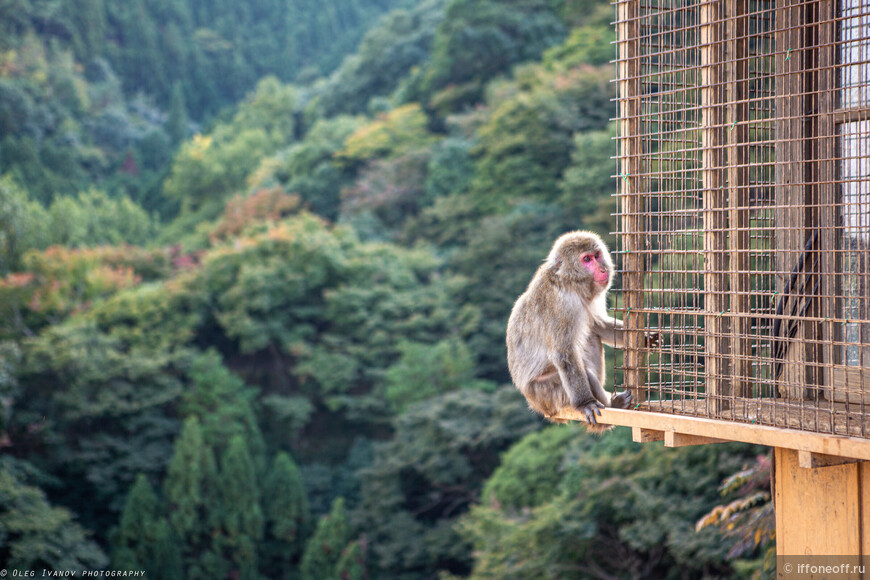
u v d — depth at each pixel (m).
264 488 33.03
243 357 40.31
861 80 4.99
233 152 74.12
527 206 40.84
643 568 16.11
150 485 32.66
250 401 37.47
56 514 24.59
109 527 32.31
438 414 29.70
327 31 147.75
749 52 5.08
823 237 5.22
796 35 5.26
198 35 138.12
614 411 5.30
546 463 22.12
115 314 37.81
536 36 60.50
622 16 5.47
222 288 40.19
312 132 67.69
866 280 4.84
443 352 35.09
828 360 5.19
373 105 69.62
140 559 28.64
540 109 44.72
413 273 43.06
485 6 62.03
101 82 115.62
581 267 5.64
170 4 136.50
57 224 57.00
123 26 126.62
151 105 122.25
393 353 38.88
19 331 39.06
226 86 134.75
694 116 5.52
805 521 4.99
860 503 4.67
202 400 35.22
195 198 74.00
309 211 57.94
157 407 35.28
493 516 20.55
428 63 68.38
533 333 5.95
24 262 42.91
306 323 40.44
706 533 12.84
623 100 5.46
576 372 5.55
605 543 16.52
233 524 30.50
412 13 82.31
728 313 4.88
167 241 67.50
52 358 32.47
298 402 37.84
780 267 5.39
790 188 5.32
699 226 5.54
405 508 30.89
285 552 32.19
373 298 39.66
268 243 41.06
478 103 59.44
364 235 50.19
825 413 4.59
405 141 58.75
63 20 114.31
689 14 5.49
